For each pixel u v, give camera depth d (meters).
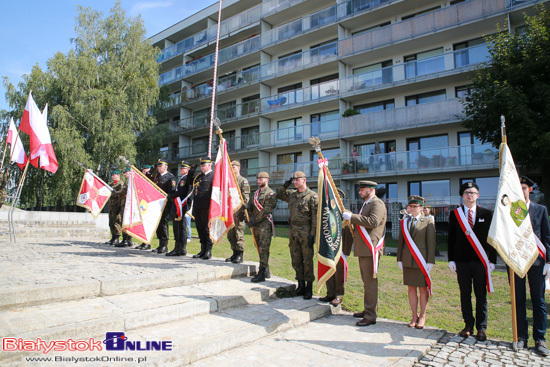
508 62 14.67
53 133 22.98
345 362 4.08
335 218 5.69
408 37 22.38
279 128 29.44
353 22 25.64
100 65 26.58
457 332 5.44
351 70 25.97
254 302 5.84
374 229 5.61
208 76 35.06
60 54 24.83
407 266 5.46
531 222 4.98
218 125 7.15
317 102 25.69
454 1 22.41
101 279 5.27
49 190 24.17
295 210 6.44
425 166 20.89
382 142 24.12
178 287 5.91
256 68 29.61
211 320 4.89
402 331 5.25
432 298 7.00
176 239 8.61
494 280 8.44
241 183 7.64
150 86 28.48
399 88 22.75
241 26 31.83
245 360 4.04
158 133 31.62
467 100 16.11
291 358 4.14
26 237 12.92
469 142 21.05
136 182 8.34
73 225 15.10
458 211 5.30
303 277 6.46
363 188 5.84
